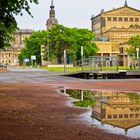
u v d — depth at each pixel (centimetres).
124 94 2995
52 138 1263
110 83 4456
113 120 1659
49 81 4966
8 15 2714
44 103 2364
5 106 2192
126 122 1603
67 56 12962
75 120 1661
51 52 13212
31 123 1568
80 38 13625
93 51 14225
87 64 6869
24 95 2923
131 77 5906
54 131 1389
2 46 3766
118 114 1853
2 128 1441
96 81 4919
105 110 2017
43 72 8306
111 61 6862
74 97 2781
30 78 5838
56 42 13012
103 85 4106
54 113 1895
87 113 1894
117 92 3189
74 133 1353
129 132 1377
